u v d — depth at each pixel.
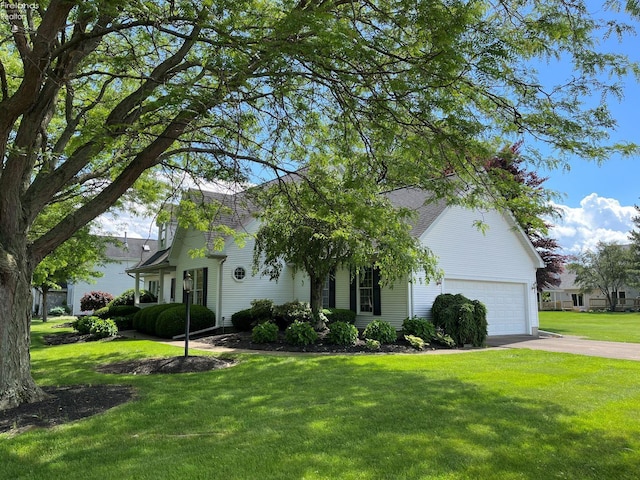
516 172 22.38
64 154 7.05
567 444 4.57
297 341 12.80
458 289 17.16
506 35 5.59
